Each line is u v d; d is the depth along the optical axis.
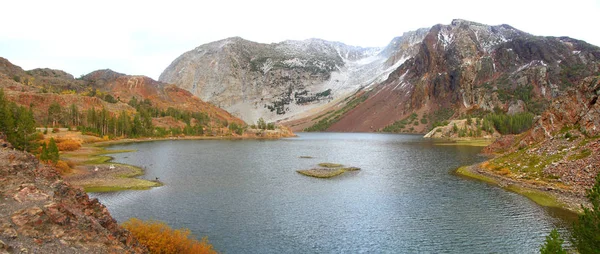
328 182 72.19
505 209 49.66
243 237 38.62
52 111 199.75
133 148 148.38
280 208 50.88
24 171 23.59
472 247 36.12
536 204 51.91
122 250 22.39
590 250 26.09
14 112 110.69
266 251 34.88
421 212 48.88
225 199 55.88
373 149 162.50
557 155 68.50
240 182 71.12
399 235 39.72
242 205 52.28
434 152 139.00
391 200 55.91
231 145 185.62
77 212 22.52
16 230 18.38
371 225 43.25
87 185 62.34
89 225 22.00
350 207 51.62
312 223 43.88
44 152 69.31
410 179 75.31
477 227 42.16
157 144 177.88
